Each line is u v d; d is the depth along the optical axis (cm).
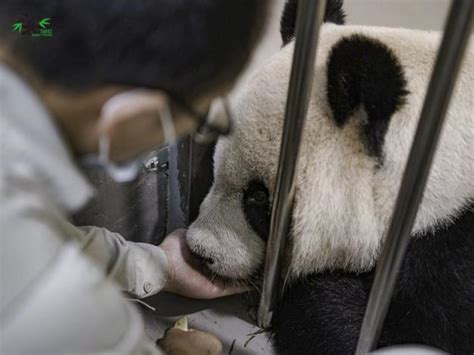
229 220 155
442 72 84
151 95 68
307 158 134
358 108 125
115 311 69
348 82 122
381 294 115
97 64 66
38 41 65
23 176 64
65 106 68
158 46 66
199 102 74
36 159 65
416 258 133
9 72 66
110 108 66
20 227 62
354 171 132
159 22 65
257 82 143
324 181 134
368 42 124
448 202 131
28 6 64
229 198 154
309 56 103
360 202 133
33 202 64
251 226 153
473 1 77
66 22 64
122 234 170
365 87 120
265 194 148
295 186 134
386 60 120
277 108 138
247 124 142
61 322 62
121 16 64
